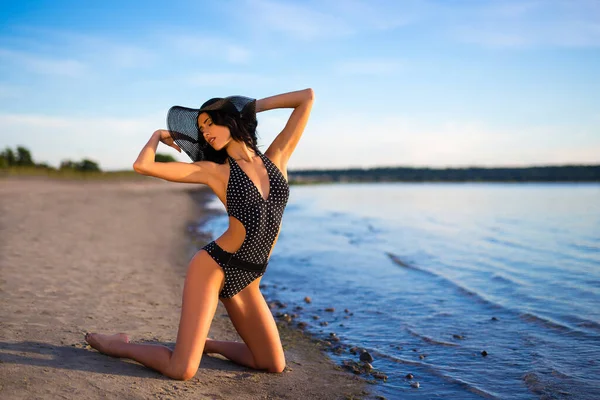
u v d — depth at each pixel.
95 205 20.53
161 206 23.75
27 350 3.59
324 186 101.56
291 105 3.75
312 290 7.53
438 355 4.61
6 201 18.69
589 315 5.87
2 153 50.56
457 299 6.91
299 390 3.62
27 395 2.86
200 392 3.31
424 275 8.72
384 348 4.82
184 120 3.48
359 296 7.12
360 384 3.86
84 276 6.67
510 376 4.05
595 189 57.50
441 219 21.95
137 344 3.60
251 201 3.38
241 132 3.45
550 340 5.00
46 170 49.34
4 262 7.06
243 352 3.92
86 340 3.76
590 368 4.19
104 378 3.26
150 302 5.64
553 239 14.12
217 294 3.50
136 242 10.77
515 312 6.10
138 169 3.21
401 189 73.69
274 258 10.60
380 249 12.14
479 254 11.35
